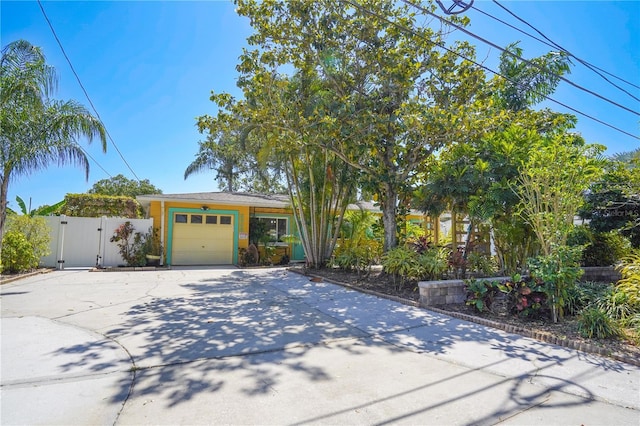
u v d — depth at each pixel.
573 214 5.88
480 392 3.36
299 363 4.03
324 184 12.56
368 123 8.90
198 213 15.14
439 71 9.77
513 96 12.91
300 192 13.33
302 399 3.16
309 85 11.19
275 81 9.60
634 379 3.70
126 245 13.52
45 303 6.98
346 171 12.02
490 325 5.72
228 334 5.09
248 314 6.31
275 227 16.95
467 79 9.62
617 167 8.92
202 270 13.22
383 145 9.74
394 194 10.34
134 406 3.00
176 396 3.19
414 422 2.81
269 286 9.51
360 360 4.16
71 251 13.16
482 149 9.16
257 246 16.22
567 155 5.75
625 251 9.45
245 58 9.28
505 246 9.45
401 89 9.68
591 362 4.19
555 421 2.85
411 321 5.99
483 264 9.18
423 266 8.48
